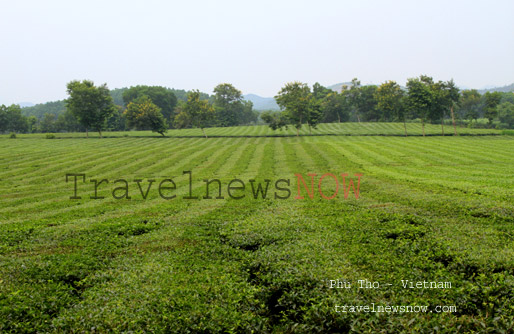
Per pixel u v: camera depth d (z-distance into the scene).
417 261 12.21
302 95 103.06
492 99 121.56
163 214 22.42
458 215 18.66
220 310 9.44
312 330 9.02
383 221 18.00
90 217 22.55
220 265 13.09
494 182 28.42
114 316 9.09
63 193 34.19
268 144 74.62
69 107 100.06
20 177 43.66
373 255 13.02
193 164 53.06
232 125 176.75
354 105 159.62
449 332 8.24
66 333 8.66
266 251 14.02
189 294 10.24
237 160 55.81
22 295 10.41
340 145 67.12
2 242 16.30
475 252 12.35
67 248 15.31
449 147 61.03
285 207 23.31
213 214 21.95
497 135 100.44
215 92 191.62
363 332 8.34
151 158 57.72
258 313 9.99
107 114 105.38
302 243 14.67
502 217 17.45
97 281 11.88
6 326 8.80
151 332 8.58
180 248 15.09
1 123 135.62
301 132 113.12
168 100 175.62
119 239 16.52
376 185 30.42
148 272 12.14
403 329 8.35
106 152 63.75
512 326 8.16
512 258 11.58
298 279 10.95
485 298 9.45
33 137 102.19
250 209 23.38
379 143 69.62
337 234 15.84
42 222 20.78
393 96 99.75
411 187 28.28
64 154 61.19
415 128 119.62
